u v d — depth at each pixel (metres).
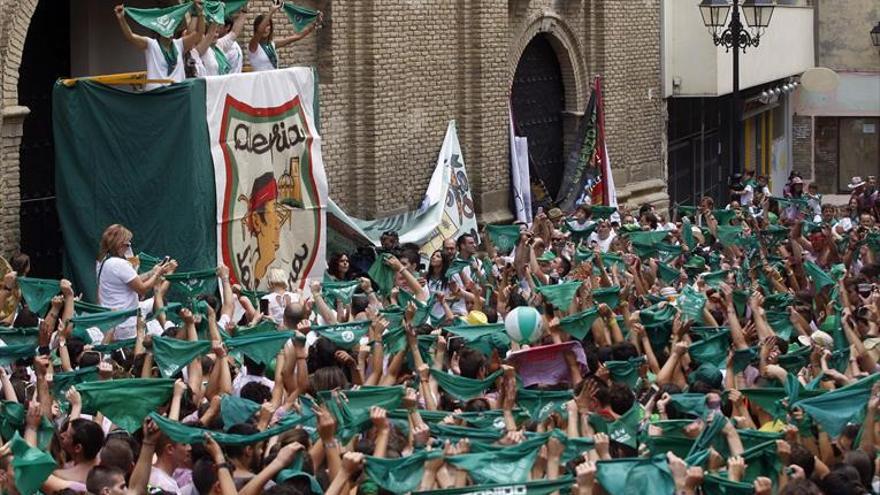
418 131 49.16
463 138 51.12
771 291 37.00
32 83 40.47
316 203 39.19
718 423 20.19
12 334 26.03
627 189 60.44
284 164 38.28
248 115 37.06
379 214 47.72
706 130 71.69
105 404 20.55
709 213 43.16
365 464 18.41
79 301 28.36
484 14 50.88
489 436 20.17
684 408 22.14
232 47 38.56
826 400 21.80
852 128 83.19
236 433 19.33
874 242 44.00
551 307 29.47
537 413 22.03
